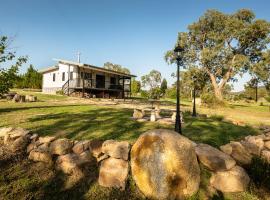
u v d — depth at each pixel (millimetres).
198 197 4223
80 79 26938
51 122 7191
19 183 4227
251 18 32344
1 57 6504
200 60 32500
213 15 32375
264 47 32125
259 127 9070
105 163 4578
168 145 4238
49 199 3977
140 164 4371
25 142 5215
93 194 4125
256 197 4449
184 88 49031
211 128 7688
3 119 7582
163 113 12430
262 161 5465
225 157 4879
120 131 6238
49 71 31125
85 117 8633
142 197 4168
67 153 4863
